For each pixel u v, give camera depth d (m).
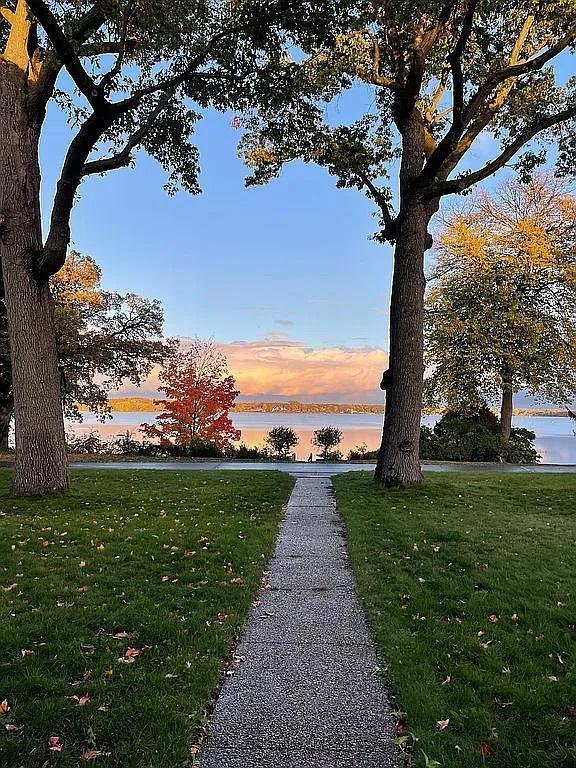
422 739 3.31
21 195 11.62
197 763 3.12
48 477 11.85
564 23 12.42
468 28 10.82
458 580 6.54
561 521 10.44
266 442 29.17
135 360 26.70
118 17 10.27
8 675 4.01
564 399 26.39
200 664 4.23
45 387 11.85
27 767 3.01
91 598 5.71
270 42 12.13
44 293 11.88
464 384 26.98
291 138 15.42
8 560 7.09
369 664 4.39
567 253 26.41
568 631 5.04
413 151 13.68
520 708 3.69
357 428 52.16
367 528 9.24
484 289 26.42
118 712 3.53
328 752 3.23
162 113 14.82
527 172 15.08
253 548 7.87
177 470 17.70
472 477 16.25
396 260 13.41
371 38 13.60
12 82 11.70
